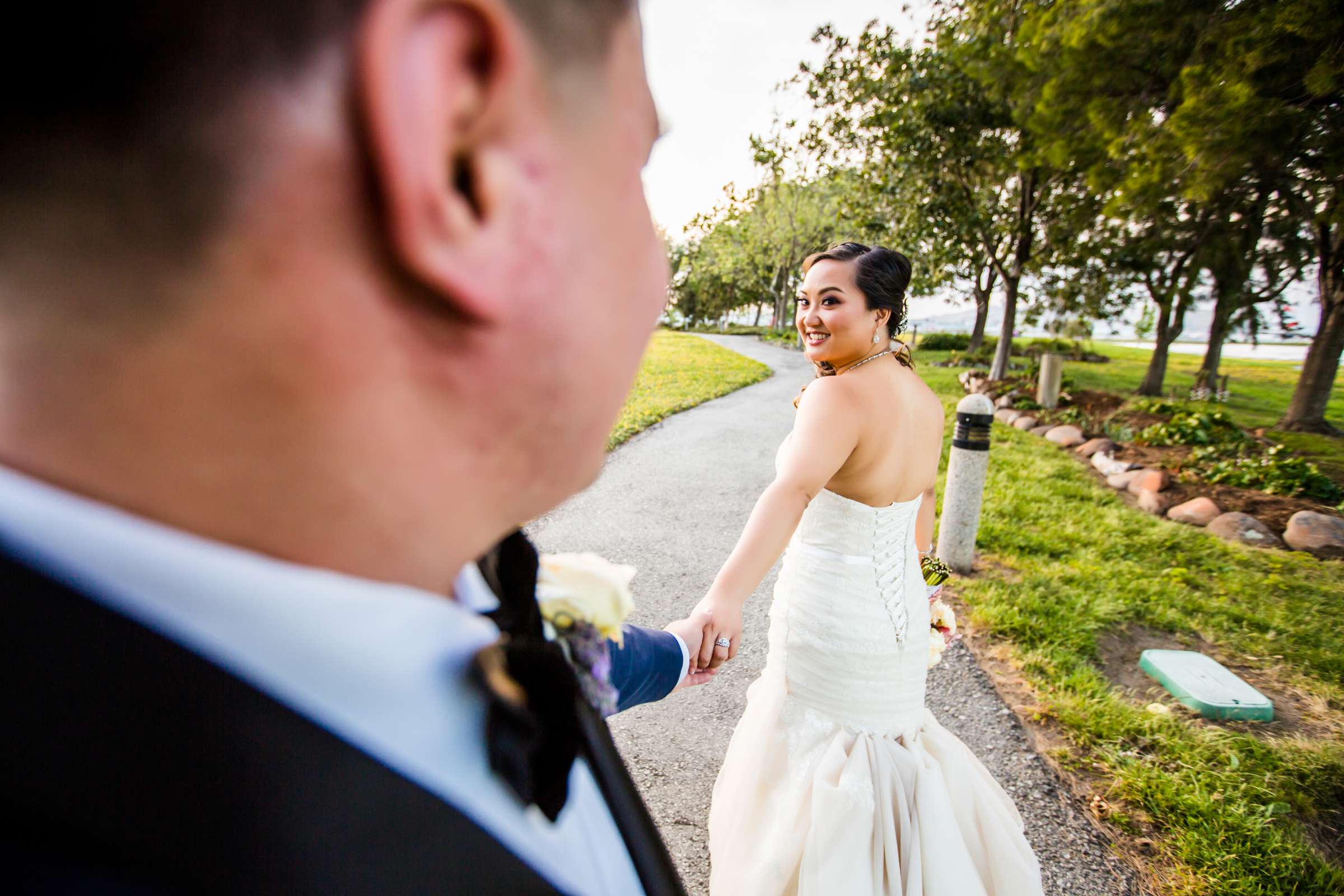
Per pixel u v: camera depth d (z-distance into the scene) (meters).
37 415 0.24
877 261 1.52
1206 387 14.43
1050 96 10.07
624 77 0.33
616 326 0.34
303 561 0.28
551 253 0.29
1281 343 19.50
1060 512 5.67
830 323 1.51
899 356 1.63
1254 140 7.77
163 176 0.23
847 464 1.50
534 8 0.27
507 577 0.48
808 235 32.94
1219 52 7.83
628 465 6.93
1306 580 4.58
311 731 0.27
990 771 2.62
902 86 13.77
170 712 0.24
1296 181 9.98
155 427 0.25
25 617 0.22
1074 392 12.76
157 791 0.23
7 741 0.22
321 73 0.23
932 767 1.52
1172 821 2.37
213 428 0.25
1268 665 3.47
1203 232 12.44
